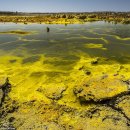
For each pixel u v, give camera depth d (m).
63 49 21.11
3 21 60.09
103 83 10.23
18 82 12.44
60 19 61.75
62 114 8.75
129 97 9.18
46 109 9.12
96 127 7.73
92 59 17.14
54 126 7.87
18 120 8.38
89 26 43.31
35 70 14.63
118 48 21.22
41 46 22.67
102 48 21.30
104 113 8.40
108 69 14.39
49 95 10.48
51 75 13.59
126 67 14.86
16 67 15.45
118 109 8.58
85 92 9.84
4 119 8.53
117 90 9.57
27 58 17.95
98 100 9.30
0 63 16.59
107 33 31.72
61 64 16.06
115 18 64.75
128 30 35.16
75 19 62.56
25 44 23.89
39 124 8.04
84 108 9.33
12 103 9.62
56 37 28.44
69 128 7.79
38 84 12.17
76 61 16.80
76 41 25.23
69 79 12.77
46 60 17.23
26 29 38.59
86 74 13.55
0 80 11.41
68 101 10.02
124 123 7.85
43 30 36.62
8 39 27.39
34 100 10.03
